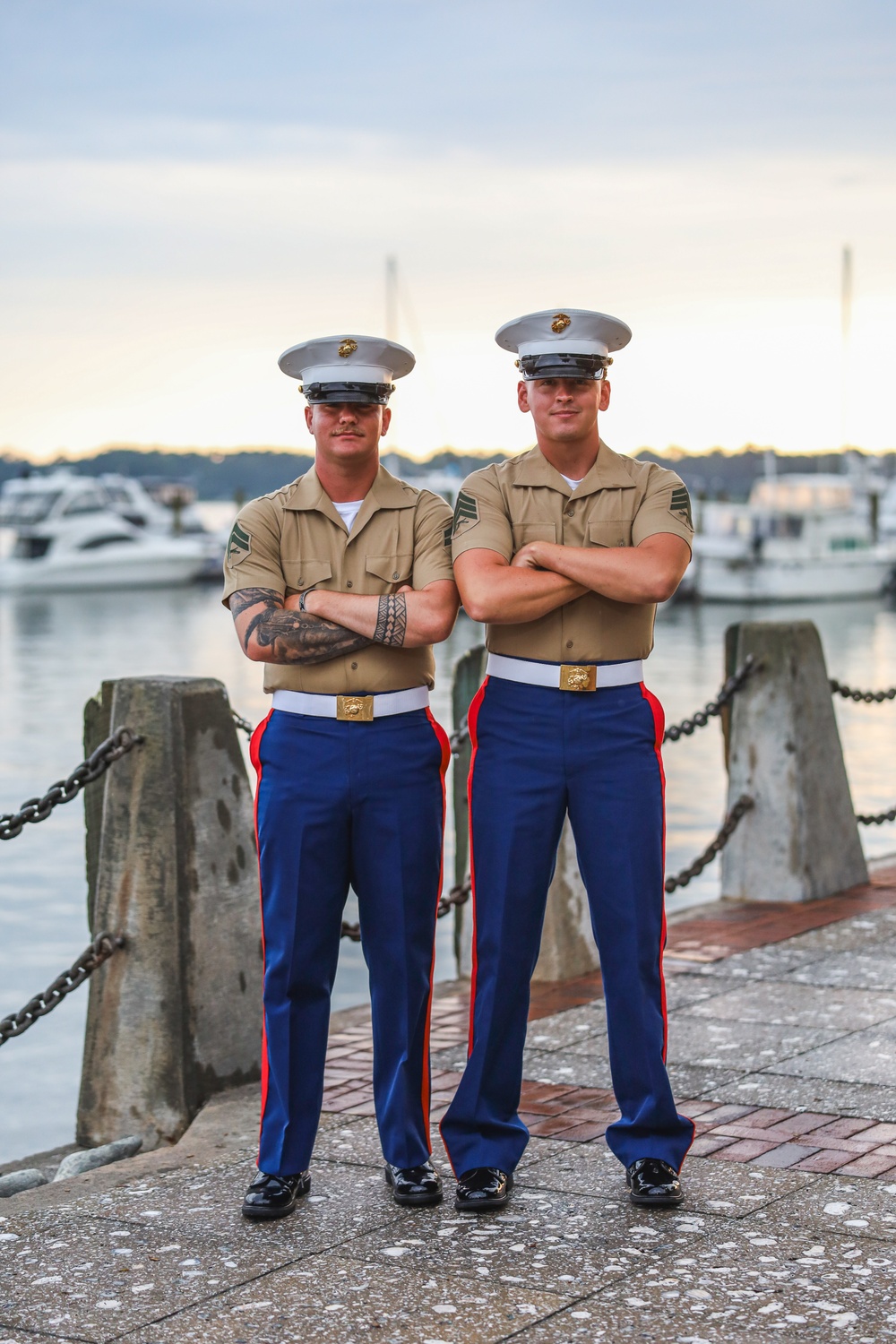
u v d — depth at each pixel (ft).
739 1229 11.41
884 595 186.60
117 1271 11.01
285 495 12.69
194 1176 13.10
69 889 41.32
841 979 18.66
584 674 12.17
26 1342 9.94
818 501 182.09
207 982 15.67
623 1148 12.26
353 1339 9.82
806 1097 14.56
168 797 15.47
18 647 130.41
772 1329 9.80
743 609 174.50
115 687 15.84
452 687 20.34
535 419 12.51
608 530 12.36
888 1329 9.78
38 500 197.36
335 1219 11.91
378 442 12.62
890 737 69.62
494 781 12.35
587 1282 10.55
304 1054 12.28
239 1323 10.10
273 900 12.30
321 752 12.13
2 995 30.78
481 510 12.42
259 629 12.09
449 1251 11.18
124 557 196.65
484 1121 12.32
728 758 23.41
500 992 12.29
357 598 12.05
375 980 12.42
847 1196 12.00
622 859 12.19
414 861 12.25
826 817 23.39
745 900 23.22
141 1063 15.49
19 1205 12.66
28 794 59.11
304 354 12.30
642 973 12.22
